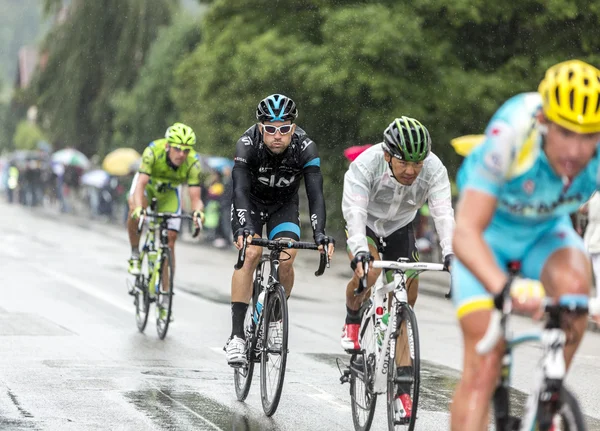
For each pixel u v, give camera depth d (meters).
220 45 59.94
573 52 51.62
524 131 9.38
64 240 56.41
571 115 8.88
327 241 16.14
